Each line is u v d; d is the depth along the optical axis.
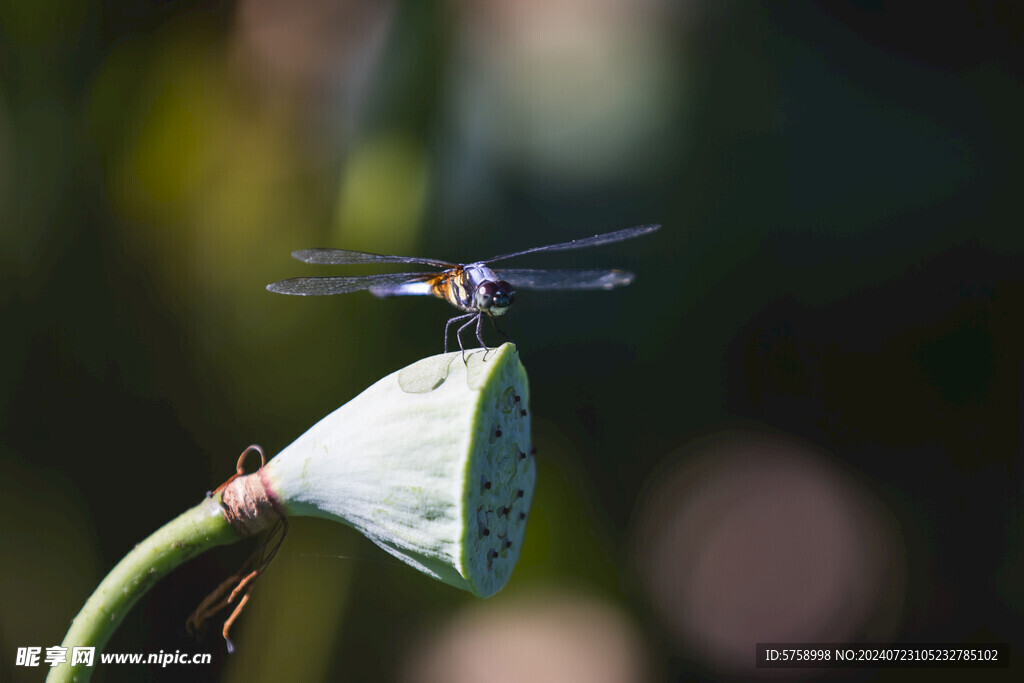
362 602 1.61
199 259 1.62
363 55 1.65
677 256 1.71
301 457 1.50
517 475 1.51
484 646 1.62
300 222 1.62
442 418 1.50
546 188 1.65
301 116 1.64
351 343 1.62
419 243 1.63
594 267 1.68
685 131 1.67
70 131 1.61
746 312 1.74
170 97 1.62
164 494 1.61
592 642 1.62
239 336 1.62
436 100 1.64
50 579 1.60
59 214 1.61
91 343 1.61
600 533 1.69
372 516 1.50
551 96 1.64
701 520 1.74
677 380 1.73
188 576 1.61
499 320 1.68
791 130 1.73
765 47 1.71
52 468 1.60
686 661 1.68
